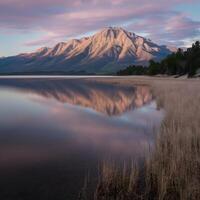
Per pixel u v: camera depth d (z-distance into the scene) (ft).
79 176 30.32
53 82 290.35
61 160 35.58
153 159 32.76
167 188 26.05
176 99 76.79
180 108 60.13
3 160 35.76
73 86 209.97
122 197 25.54
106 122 62.03
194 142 38.06
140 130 53.11
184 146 35.37
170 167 28.94
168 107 69.92
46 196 25.82
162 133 46.73
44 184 28.27
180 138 39.50
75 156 37.42
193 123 48.11
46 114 74.18
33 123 61.00
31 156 37.45
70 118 67.67
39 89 177.99
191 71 254.47
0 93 144.77
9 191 26.94
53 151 39.70
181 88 110.93
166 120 58.39
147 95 124.06
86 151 39.83
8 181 29.22
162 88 127.95
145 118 66.13
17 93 144.87
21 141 45.19
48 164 34.24
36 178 29.86
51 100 110.73
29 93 145.28
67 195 26.05
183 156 31.71
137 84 211.41
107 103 99.81
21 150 40.14
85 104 97.55
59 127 56.44
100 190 26.84
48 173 31.22
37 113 75.92
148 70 402.72
